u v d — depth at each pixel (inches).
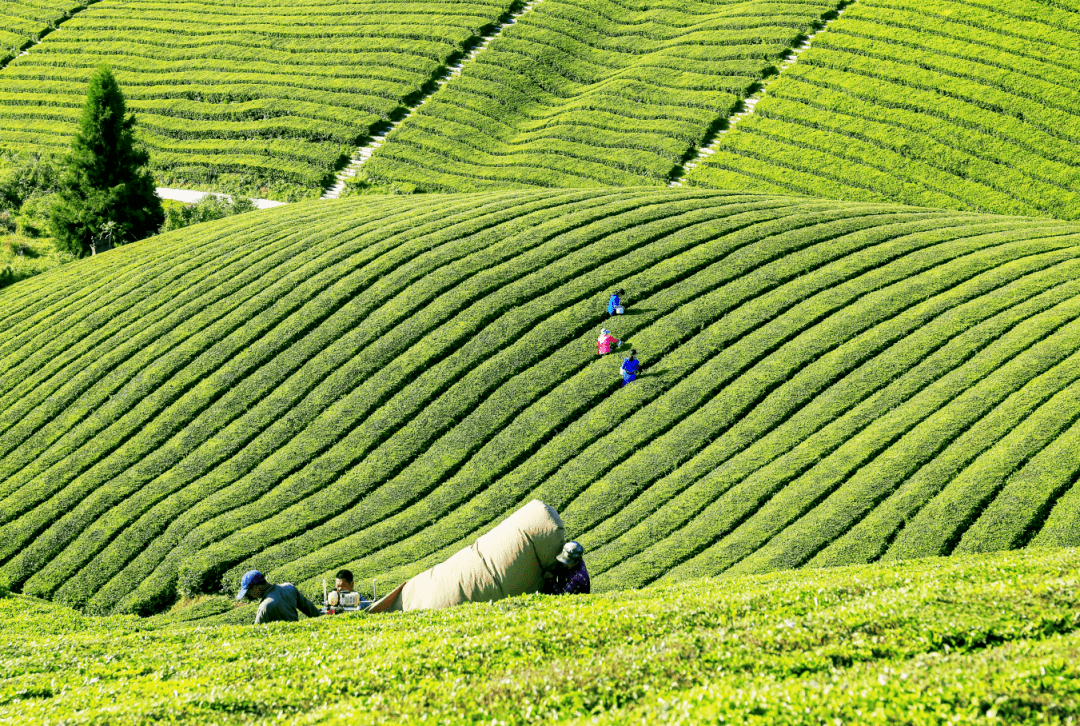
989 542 1035.9
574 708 398.9
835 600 536.7
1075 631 429.1
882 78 2933.1
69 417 1574.8
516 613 562.6
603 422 1406.3
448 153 2984.7
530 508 735.7
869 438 1262.3
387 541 1232.2
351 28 3688.5
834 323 1552.7
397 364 1557.6
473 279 1734.7
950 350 1435.8
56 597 1225.4
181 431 1504.7
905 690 355.3
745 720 346.3
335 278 1804.9
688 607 539.5
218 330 1715.1
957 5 3157.0
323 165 3004.4
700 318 1598.2
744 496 1208.8
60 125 3366.1
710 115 2942.9
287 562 1214.3
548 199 2116.1
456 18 3624.5
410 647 510.3
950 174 2586.1
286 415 1497.3
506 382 1504.7
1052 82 2765.7
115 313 1854.1
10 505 1396.4
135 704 445.1
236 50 3661.4
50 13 4119.1
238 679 487.2
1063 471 1114.1
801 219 1941.4
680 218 1941.4
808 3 3373.5
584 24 3609.7
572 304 1660.9
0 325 1913.1
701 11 3597.4
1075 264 1669.5
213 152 3181.6
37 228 2898.6
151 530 1312.7
